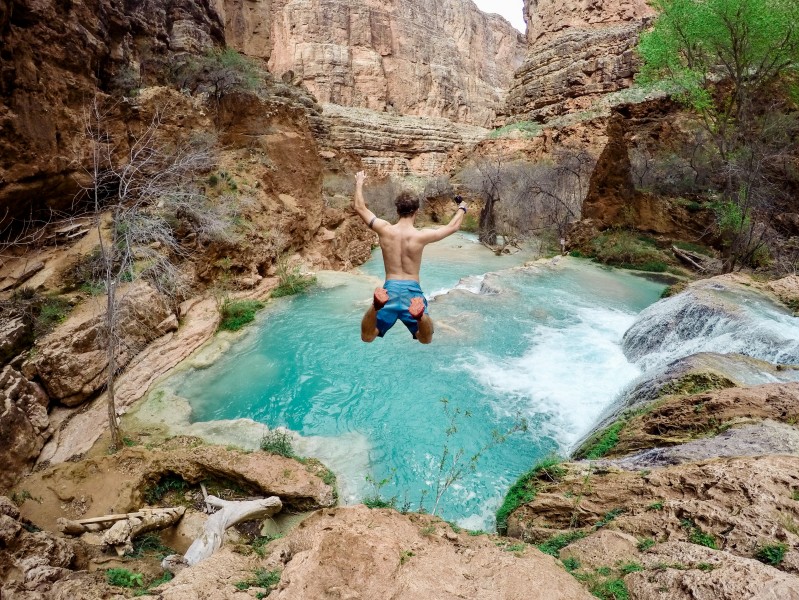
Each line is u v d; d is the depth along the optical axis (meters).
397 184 52.53
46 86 14.42
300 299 20.97
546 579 3.61
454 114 99.69
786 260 20.92
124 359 13.03
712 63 28.05
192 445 10.80
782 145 25.03
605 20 62.66
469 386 13.84
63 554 6.70
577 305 20.19
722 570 3.53
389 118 76.88
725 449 6.64
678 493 5.50
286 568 3.93
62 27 15.19
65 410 11.11
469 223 47.44
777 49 23.28
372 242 37.31
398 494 9.72
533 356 15.61
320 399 13.23
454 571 3.80
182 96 21.72
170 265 14.78
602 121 45.28
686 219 27.34
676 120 34.34
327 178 41.75
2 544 6.07
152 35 27.30
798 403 7.68
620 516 5.51
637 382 12.02
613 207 29.23
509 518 7.61
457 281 27.38
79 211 16.47
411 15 97.88
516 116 65.12
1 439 9.02
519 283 22.98
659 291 22.14
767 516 4.38
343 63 84.19
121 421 11.72
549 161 45.12
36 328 11.47
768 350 11.67
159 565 7.23
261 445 10.68
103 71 18.95
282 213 24.52
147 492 9.30
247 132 25.61
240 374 14.53
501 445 11.26
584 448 10.01
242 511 8.34
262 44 54.03
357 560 3.82
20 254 14.05
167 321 15.28
